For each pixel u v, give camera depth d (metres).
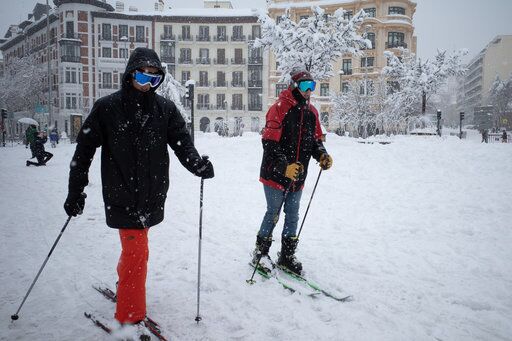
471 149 11.50
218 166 11.60
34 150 14.09
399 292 3.11
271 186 3.38
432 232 4.86
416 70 30.28
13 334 2.49
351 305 2.88
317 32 19.19
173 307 2.84
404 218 5.55
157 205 2.55
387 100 34.72
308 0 52.78
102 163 2.49
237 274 3.47
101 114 2.39
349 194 7.40
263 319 2.66
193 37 55.47
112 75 54.34
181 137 2.66
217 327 2.56
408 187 7.87
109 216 2.45
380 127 37.94
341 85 51.56
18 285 3.28
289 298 2.98
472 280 3.36
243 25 54.97
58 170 12.70
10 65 52.69
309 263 3.78
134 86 2.38
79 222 5.54
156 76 2.35
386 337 2.45
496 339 2.44
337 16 19.70
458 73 29.77
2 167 13.77
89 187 8.71
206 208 6.41
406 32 51.03
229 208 6.41
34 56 61.66
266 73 55.00
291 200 3.44
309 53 18.94
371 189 7.80
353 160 11.24
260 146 14.55
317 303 2.89
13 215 6.04
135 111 2.39
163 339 2.33
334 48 19.23
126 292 2.40
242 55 55.44
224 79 55.94
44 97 57.03
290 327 2.57
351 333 2.49
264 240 3.50
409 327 2.56
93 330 2.52
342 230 5.01
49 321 2.65
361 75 50.03
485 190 7.29
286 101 3.34
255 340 2.41
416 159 10.84
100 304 2.90
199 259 2.67
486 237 4.61
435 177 8.80
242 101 55.91
